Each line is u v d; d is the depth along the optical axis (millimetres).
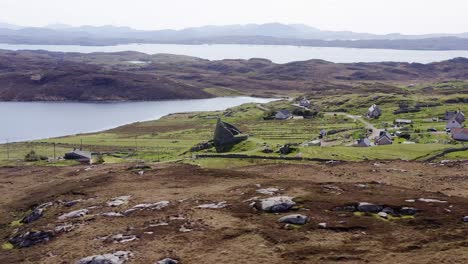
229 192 74562
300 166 103250
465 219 52344
